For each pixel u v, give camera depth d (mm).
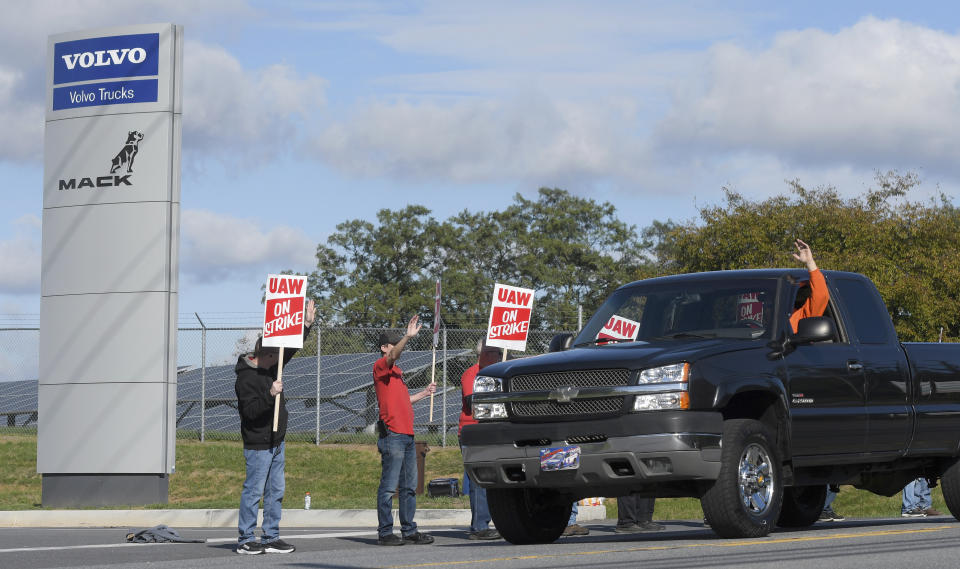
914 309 82812
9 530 30250
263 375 20438
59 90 41094
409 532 22750
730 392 18844
